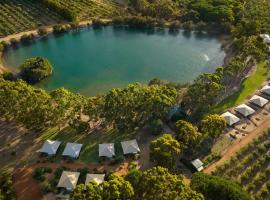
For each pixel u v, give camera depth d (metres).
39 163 122.25
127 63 192.38
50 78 178.75
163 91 143.75
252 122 142.62
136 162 123.38
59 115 134.38
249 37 188.62
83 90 170.62
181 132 125.44
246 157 125.75
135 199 102.69
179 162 124.19
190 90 147.25
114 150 126.38
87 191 96.56
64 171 115.44
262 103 149.62
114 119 135.25
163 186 98.50
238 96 157.62
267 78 170.00
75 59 195.25
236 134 136.25
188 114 146.25
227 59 192.62
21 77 173.50
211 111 147.62
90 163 122.50
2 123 140.50
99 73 183.75
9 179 114.06
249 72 174.50
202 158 125.50
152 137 134.62
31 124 132.12
